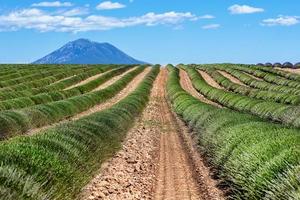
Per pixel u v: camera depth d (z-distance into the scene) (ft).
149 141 105.91
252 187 42.91
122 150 87.81
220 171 62.28
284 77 293.23
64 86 256.73
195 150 91.76
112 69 414.00
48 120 128.36
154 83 311.47
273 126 60.95
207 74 367.25
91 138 68.74
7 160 36.65
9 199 29.78
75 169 49.55
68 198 42.29
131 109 146.41
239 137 60.08
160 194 59.41
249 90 214.07
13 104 149.89
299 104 157.99
